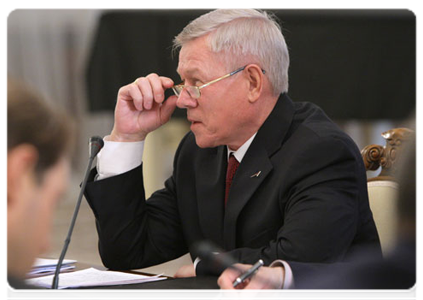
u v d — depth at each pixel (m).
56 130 3.08
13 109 2.97
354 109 16.33
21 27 36.91
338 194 6.97
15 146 2.96
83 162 26.91
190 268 7.48
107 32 16.95
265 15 7.85
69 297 3.38
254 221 7.42
